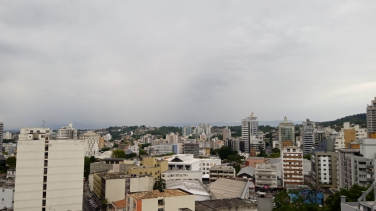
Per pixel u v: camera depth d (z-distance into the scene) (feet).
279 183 646.74
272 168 647.56
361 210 190.60
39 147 365.81
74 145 385.91
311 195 441.68
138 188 488.02
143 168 590.14
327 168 596.70
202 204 333.21
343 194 325.21
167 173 615.16
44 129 410.93
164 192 317.42
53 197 368.68
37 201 359.05
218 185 509.35
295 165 611.47
